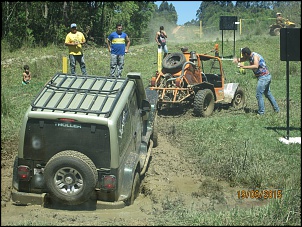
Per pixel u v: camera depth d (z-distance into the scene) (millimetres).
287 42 10453
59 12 31797
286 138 10680
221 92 14359
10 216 6781
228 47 26047
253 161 9164
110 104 7176
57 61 21469
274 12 33938
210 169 9086
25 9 30047
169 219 6484
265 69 12883
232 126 11805
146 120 9359
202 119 12938
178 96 13320
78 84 7758
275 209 6598
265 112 13383
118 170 6996
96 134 6879
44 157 7051
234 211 6742
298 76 19422
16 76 18812
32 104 7125
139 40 37375
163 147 10711
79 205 7062
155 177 8836
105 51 25484
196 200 7719
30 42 28266
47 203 7199
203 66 14320
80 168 6723
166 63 13609
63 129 6949
